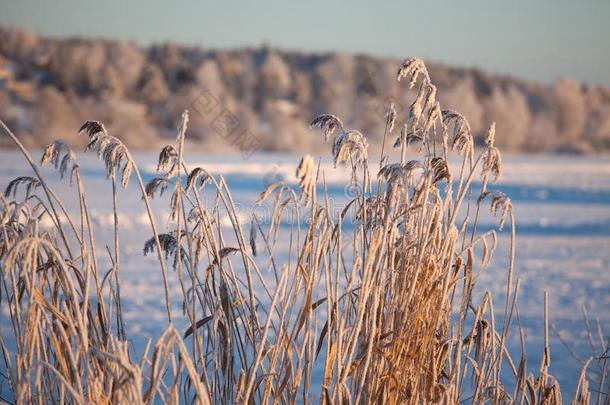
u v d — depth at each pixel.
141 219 29.55
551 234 29.38
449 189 5.11
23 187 38.09
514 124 144.50
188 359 4.27
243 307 5.34
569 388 9.42
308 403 5.11
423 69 4.89
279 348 5.20
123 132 111.88
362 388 4.98
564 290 17.31
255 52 170.25
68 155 4.75
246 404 4.77
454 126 5.05
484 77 154.88
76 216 24.09
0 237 4.95
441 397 5.08
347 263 13.43
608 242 27.42
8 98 123.31
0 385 6.00
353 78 130.75
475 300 15.26
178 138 4.97
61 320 4.86
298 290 5.11
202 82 121.31
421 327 5.20
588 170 89.38
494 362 5.54
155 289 15.95
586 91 165.88
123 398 4.32
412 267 5.22
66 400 5.11
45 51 162.50
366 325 5.17
